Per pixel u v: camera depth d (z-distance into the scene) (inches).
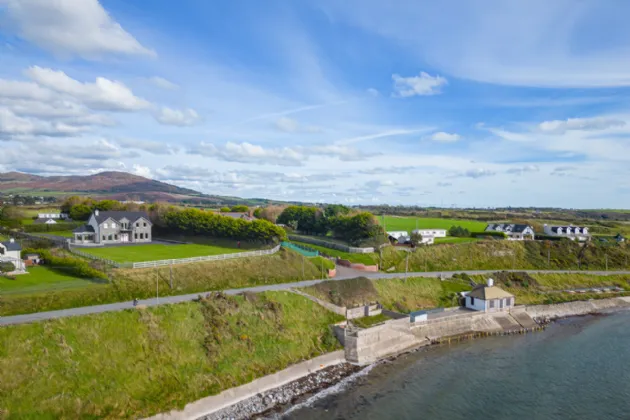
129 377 1953.7
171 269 2938.0
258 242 4276.6
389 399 2178.9
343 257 4483.3
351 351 2657.5
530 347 2999.5
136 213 4680.1
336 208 6318.9
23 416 1643.7
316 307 2950.3
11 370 1760.6
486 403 2149.4
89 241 4414.4
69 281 2691.9
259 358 2354.8
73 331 2038.6
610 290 4510.3
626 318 3831.2
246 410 2025.1
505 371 2559.1
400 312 3331.7
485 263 4918.8
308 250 4699.8
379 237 4918.8
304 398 2172.7
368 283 3572.8
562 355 2842.0
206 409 1983.3
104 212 4562.0
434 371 2541.8
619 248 5787.4
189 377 2075.5
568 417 2021.4
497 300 3528.5
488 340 3139.8
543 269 4953.3
